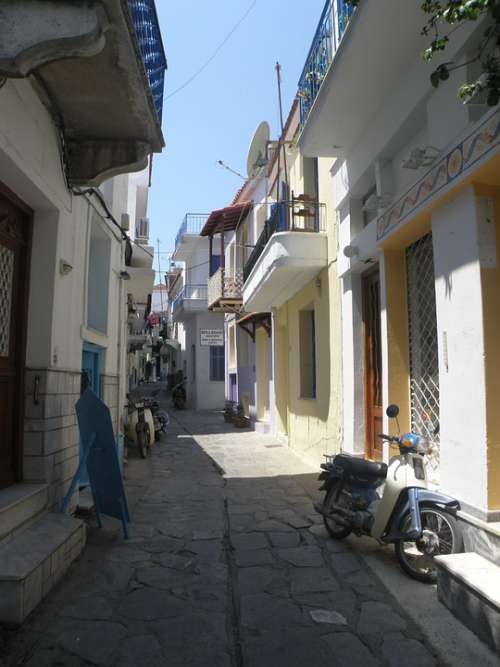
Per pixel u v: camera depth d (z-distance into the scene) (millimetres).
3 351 4488
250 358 17016
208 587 4109
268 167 13266
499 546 3686
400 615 3613
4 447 4520
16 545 3951
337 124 6512
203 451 11469
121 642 3230
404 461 4438
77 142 5250
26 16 3139
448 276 4469
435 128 4836
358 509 4863
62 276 5211
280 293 11125
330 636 3334
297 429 11047
